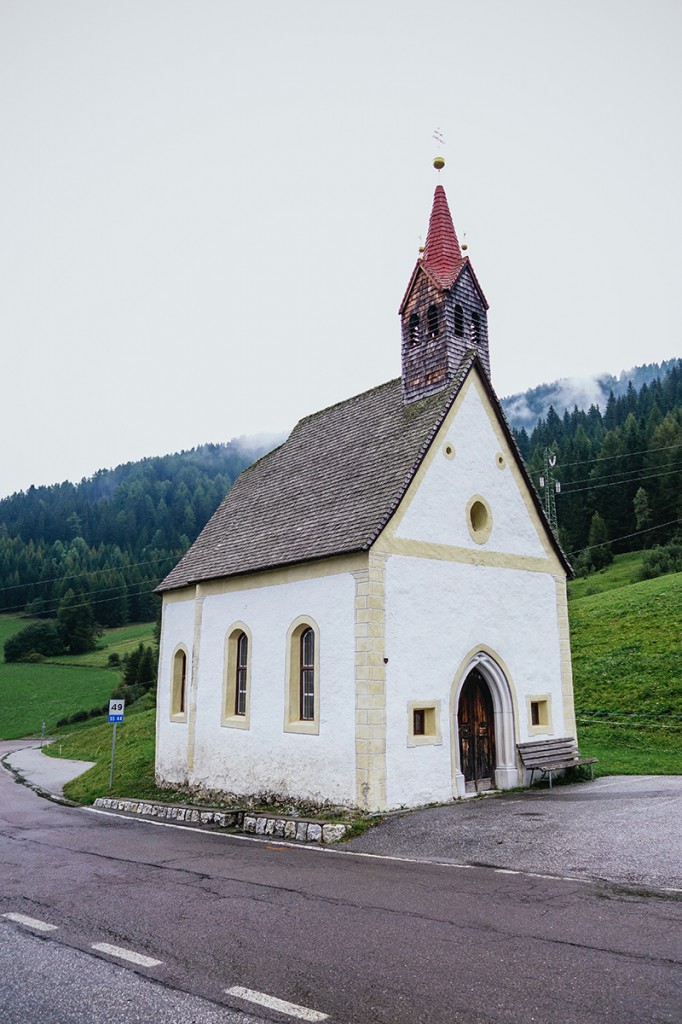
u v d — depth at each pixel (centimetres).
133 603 12012
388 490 1584
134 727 4334
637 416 11781
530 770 1697
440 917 780
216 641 1938
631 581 6444
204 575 2003
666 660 2892
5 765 3816
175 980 627
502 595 1745
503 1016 537
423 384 1883
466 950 675
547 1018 532
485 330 1984
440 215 2061
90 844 1368
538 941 692
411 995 578
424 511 1603
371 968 638
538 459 10206
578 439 10706
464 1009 551
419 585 1549
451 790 1510
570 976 606
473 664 1636
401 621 1497
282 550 1731
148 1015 558
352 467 1839
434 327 1898
